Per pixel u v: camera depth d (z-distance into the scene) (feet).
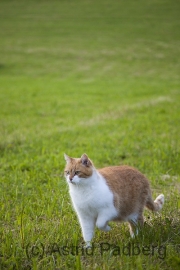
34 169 36.60
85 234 22.33
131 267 18.66
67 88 107.55
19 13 212.84
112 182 22.35
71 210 26.61
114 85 111.24
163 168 36.96
